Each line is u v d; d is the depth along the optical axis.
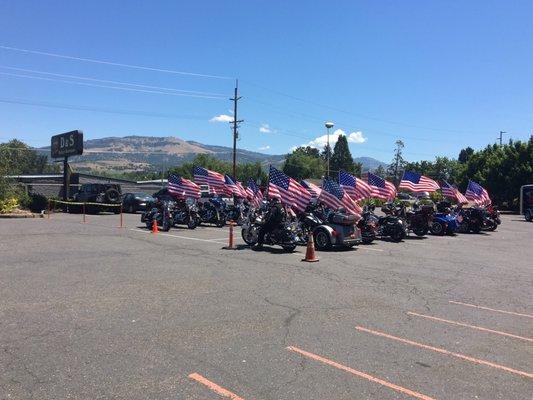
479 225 23.09
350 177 18.47
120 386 4.57
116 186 33.19
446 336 6.43
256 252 14.02
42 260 11.73
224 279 9.85
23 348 5.54
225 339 6.02
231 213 24.39
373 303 8.16
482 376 5.07
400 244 17.50
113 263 11.51
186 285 9.16
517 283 10.45
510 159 49.75
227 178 25.89
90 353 5.42
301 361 5.34
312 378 4.88
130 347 5.64
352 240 15.21
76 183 54.12
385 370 5.15
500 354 5.78
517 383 4.91
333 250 15.13
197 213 21.48
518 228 26.73
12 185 31.36
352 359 5.45
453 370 5.22
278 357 5.44
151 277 9.87
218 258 12.70
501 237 21.19
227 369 5.05
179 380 4.73
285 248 14.23
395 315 7.41
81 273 10.15
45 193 49.38
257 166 99.12
